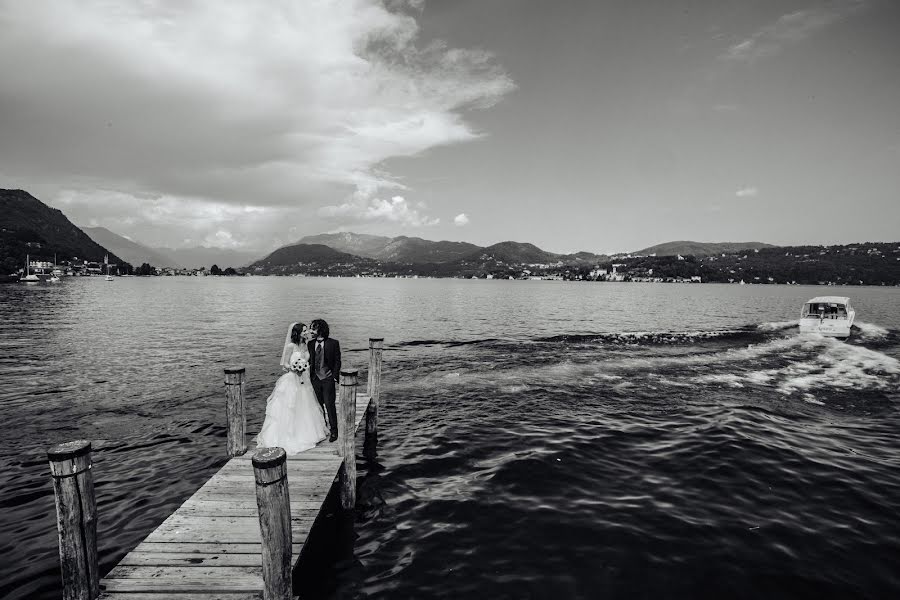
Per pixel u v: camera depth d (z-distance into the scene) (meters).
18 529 7.54
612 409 14.95
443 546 7.14
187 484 9.26
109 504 8.41
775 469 9.73
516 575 6.38
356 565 6.68
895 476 9.40
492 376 20.33
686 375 20.48
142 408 14.64
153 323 41.09
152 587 5.07
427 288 172.25
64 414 13.94
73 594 4.70
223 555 5.66
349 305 71.19
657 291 161.62
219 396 16.19
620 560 6.66
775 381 19.17
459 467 10.28
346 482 8.28
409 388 18.08
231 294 108.25
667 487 9.03
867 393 16.95
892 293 158.25
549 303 80.69
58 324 39.12
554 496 8.73
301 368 9.10
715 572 6.34
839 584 6.05
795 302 89.69
